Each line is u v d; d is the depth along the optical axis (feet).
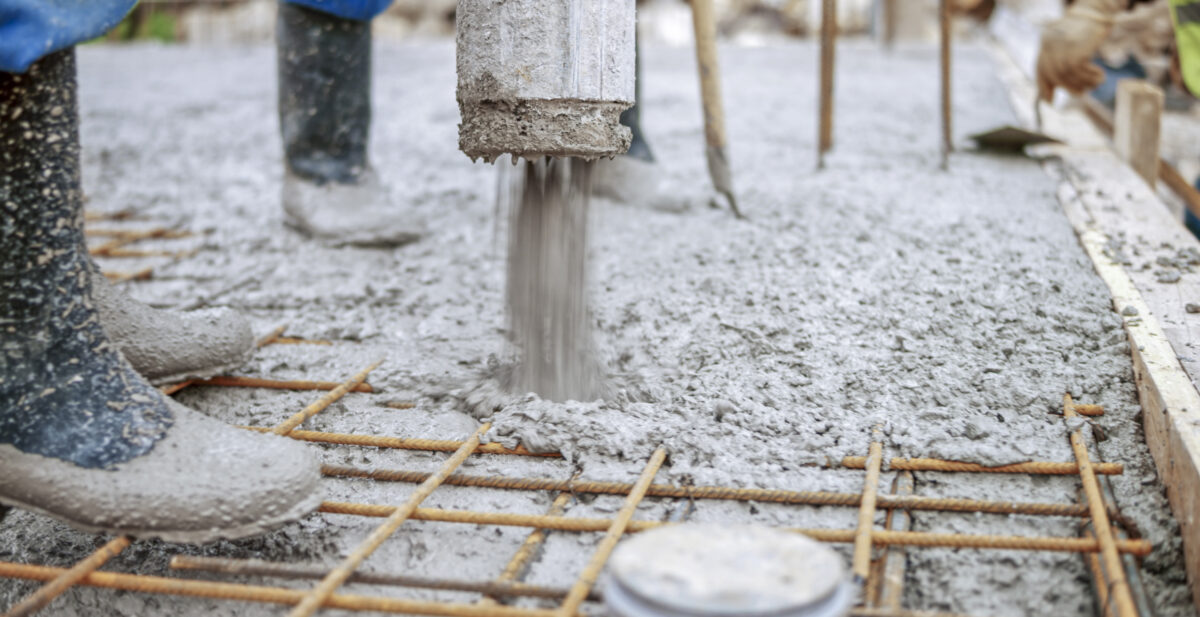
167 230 10.80
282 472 5.04
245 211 11.38
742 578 3.56
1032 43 20.15
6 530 5.62
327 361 7.39
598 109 5.42
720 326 7.49
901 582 4.72
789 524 5.24
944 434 5.90
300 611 4.21
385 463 5.98
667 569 3.63
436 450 6.04
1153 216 9.39
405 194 11.78
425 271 9.27
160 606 5.04
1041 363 6.74
